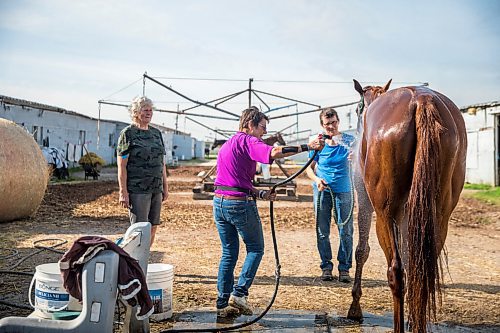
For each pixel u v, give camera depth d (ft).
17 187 32.24
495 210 43.93
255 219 14.53
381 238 11.22
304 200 51.80
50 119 87.66
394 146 10.51
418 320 9.55
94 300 9.87
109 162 122.42
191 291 17.52
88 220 34.76
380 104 11.48
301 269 21.36
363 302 16.56
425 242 9.65
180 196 53.21
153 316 14.15
